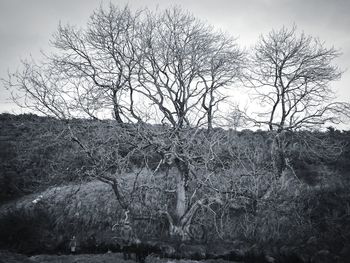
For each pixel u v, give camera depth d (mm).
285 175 25438
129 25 23219
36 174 30250
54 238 22031
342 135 32719
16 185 29203
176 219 22188
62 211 24375
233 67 24500
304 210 22297
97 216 23750
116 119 21641
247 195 22734
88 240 22000
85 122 21703
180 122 21594
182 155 20375
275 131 25000
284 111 25344
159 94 22203
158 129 21641
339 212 21328
